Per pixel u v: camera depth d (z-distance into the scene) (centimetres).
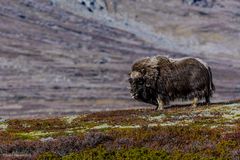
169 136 8762
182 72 14612
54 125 13375
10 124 14138
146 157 7150
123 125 11981
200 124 11181
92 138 8819
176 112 13462
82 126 12506
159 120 12331
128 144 8475
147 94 14838
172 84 14612
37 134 11519
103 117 14125
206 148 7800
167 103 14838
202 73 14638
